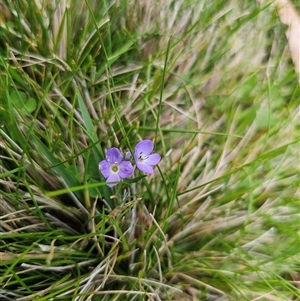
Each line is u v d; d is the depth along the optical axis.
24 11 0.34
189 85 0.37
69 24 0.33
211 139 0.36
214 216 0.34
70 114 0.32
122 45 0.37
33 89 0.33
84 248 0.32
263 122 0.36
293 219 0.34
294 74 0.38
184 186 0.35
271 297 0.32
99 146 0.31
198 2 0.39
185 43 0.37
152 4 0.38
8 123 0.30
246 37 0.39
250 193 0.33
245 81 0.37
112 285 0.32
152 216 0.30
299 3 0.42
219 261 0.33
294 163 0.35
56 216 0.32
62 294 0.29
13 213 0.30
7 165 0.31
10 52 0.33
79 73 0.34
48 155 0.30
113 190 0.31
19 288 0.30
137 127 0.31
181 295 0.32
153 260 0.32
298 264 0.33
